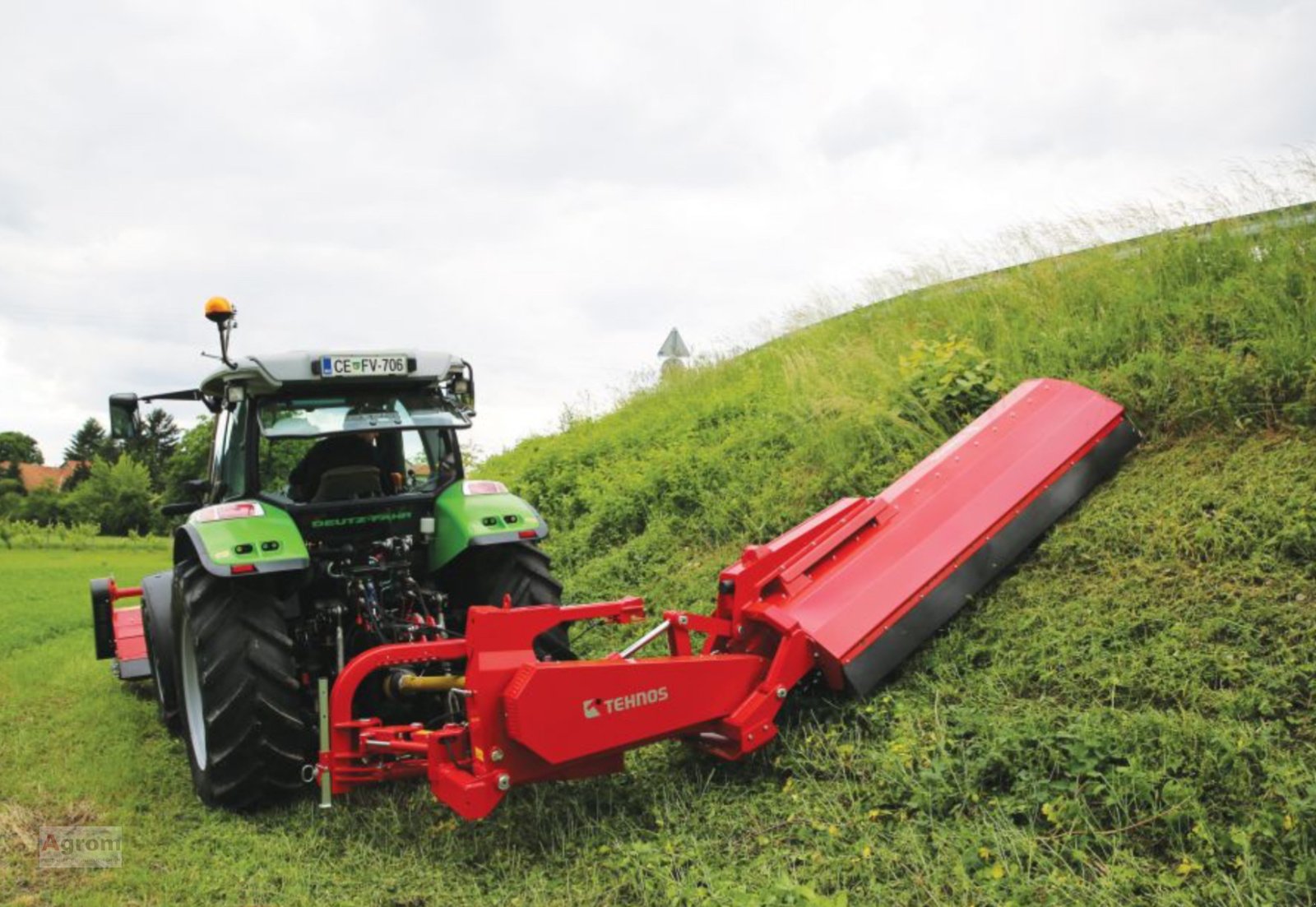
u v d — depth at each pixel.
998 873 2.93
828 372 7.86
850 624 4.13
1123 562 4.33
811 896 2.80
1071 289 6.95
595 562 7.26
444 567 5.32
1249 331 5.34
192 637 4.61
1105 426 4.99
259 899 3.53
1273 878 2.69
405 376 5.06
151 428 6.54
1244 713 3.30
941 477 4.66
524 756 3.62
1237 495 4.35
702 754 4.20
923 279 9.28
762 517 6.48
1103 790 3.19
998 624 4.29
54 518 56.19
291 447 5.12
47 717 6.43
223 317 4.91
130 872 3.77
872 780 3.63
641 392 12.44
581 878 3.43
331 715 3.95
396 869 3.66
